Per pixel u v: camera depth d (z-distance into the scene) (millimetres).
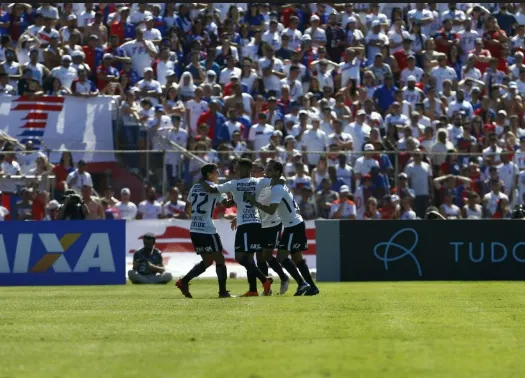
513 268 75125
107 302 51406
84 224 73375
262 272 57094
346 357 28953
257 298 52688
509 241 75125
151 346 31516
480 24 115500
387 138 97312
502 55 114375
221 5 113375
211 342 32375
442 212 89250
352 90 103188
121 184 87062
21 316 42938
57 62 99438
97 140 92750
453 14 114938
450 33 113688
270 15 112812
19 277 72875
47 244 73062
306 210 87125
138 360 28531
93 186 87125
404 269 74875
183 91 99250
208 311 43969
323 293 57625
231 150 89938
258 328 36375
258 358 28750
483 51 112500
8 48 98688
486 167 89938
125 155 87250
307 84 105250
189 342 32438
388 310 44125
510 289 61469
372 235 74938
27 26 105938
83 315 43062
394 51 112375
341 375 25797
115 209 85125
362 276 74875
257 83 102875
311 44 108875
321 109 98812
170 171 86938
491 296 54094
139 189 86750
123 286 71000
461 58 113875
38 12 105250
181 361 28250
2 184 84438
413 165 88938
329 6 113375
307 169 88812
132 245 83000
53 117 92625
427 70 110000
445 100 104750
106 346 31672
